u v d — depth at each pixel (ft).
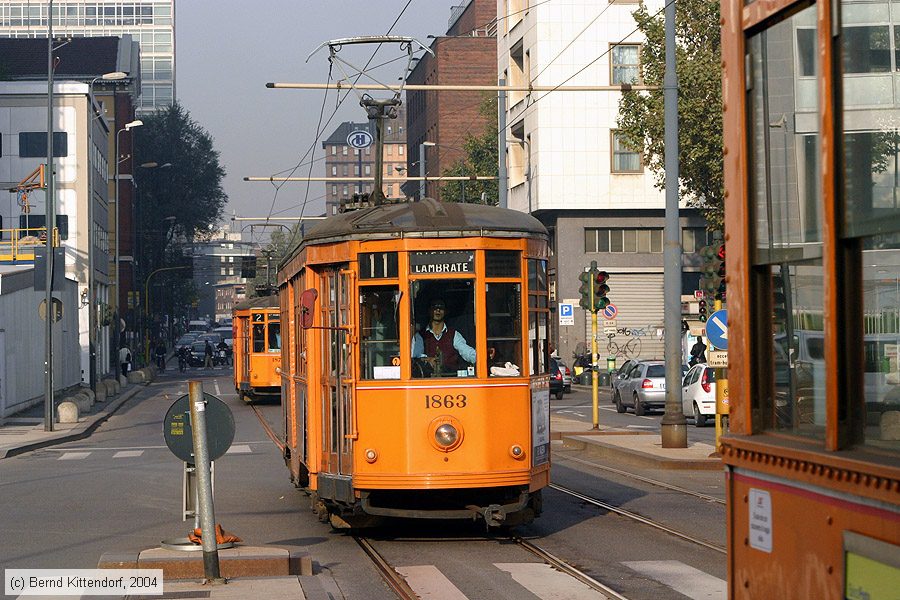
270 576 51.49
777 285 26.43
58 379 257.96
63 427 174.29
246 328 223.51
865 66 22.62
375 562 58.70
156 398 262.26
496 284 63.16
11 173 361.30
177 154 495.82
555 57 278.87
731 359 28.71
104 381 260.62
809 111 24.81
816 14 24.35
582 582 52.29
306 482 75.82
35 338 232.12
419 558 59.98
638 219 288.30
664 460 104.06
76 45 477.77
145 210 489.67
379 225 63.26
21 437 155.33
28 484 101.30
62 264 182.60
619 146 282.77
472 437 61.87
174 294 549.54
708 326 101.60
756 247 27.45
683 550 61.16
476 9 434.30
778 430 26.35
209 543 49.98
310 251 68.74
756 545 26.78
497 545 64.08
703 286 106.01
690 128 186.60
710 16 186.29
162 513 80.23
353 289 63.67
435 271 62.64
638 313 291.38
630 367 202.49
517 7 306.14
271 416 191.01
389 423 62.08
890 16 21.97
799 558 24.57
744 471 27.55
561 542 64.34
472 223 63.00
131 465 119.14
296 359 77.97
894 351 21.61
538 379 65.10
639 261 288.71
